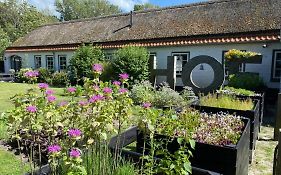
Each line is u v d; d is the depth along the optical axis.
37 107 2.08
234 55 10.56
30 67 21.34
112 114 2.22
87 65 15.55
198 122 3.95
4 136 4.79
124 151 2.76
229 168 2.88
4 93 13.27
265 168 4.41
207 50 12.76
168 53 14.02
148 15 17.55
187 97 9.38
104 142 2.63
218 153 2.95
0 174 3.66
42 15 43.84
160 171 2.30
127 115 2.41
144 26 16.44
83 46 16.11
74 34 20.12
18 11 42.28
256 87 9.81
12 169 3.80
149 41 14.64
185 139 2.65
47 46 20.02
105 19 20.19
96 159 2.28
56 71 18.67
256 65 11.61
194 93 10.42
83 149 2.26
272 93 11.20
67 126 2.27
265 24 11.80
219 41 12.05
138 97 8.23
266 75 11.45
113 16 19.94
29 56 21.39
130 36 16.05
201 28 13.58
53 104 2.21
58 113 2.23
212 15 14.33
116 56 13.41
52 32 22.45
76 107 2.31
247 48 11.74
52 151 1.80
